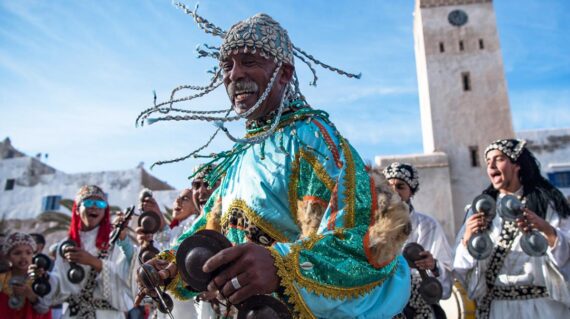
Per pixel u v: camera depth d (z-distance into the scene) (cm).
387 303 146
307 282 129
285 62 185
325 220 150
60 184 3147
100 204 554
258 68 182
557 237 350
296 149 171
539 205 384
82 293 520
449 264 459
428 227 493
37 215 3123
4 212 3152
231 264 123
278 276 126
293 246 134
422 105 3525
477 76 3161
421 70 3428
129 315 500
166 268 181
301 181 167
